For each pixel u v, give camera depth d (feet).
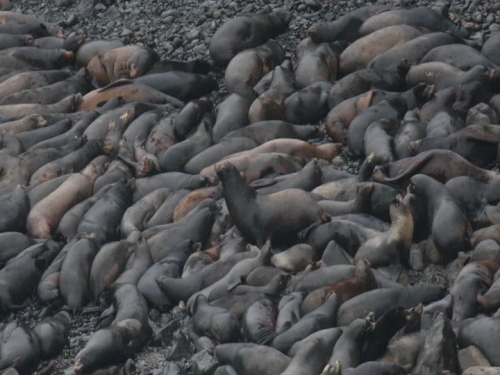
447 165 179.42
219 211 184.55
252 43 242.78
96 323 167.53
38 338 161.38
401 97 207.10
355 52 229.45
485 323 141.69
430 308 150.71
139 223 189.16
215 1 268.82
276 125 208.13
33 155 212.02
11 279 176.24
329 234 171.73
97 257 175.22
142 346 159.74
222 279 163.63
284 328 149.07
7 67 257.34
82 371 152.76
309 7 256.52
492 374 132.87
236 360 144.36
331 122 208.64
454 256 166.81
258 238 175.83
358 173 196.54
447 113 197.88
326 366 130.00
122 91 234.99
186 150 205.77
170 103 233.14
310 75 224.94
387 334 142.00
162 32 263.08
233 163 196.03
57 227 193.57
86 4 289.94
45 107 235.61
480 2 242.78
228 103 217.77
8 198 196.13
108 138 220.23
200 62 241.14
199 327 155.22
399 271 163.94
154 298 166.50
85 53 258.57
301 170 190.49
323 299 153.58
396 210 167.63
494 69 205.26
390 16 236.43
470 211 174.91
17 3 304.50
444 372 136.05
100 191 197.57
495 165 188.44
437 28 235.20
